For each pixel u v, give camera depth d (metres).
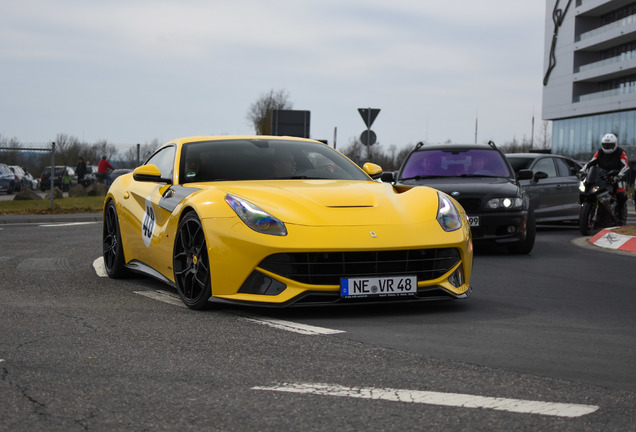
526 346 3.86
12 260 8.09
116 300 5.35
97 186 25.22
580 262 8.17
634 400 2.89
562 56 61.06
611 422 2.62
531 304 5.27
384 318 4.65
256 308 4.99
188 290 5.07
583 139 59.44
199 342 3.91
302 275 4.56
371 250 4.58
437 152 10.27
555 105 62.06
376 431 2.53
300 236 4.56
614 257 8.72
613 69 54.91
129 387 3.05
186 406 2.80
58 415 2.70
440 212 5.01
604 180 11.88
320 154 6.19
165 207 5.57
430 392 2.98
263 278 4.61
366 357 3.59
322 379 3.18
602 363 3.50
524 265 7.90
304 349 3.76
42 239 11.05
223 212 4.79
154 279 6.59
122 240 6.49
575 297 5.63
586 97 58.12
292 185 5.32
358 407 2.79
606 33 55.28
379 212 4.84
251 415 2.70
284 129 23.19
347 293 4.58
